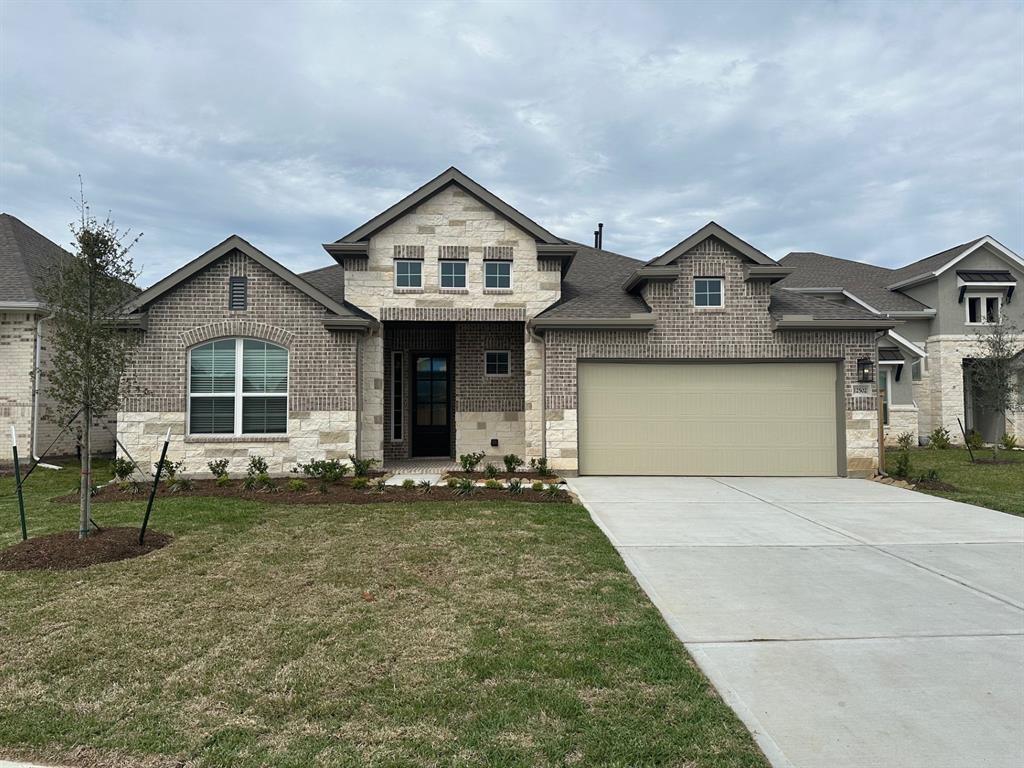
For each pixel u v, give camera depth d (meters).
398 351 17.62
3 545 7.73
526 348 15.09
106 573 6.63
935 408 22.30
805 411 14.25
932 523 9.30
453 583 6.36
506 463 13.48
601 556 7.31
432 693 4.13
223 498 10.77
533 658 4.64
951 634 5.20
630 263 19.44
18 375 15.62
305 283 13.51
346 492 11.21
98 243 7.62
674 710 3.94
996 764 3.42
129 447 13.24
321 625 5.27
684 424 14.22
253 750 3.50
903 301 23.17
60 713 3.88
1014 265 22.27
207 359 13.59
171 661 4.60
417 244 15.14
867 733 3.72
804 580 6.61
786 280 25.03
